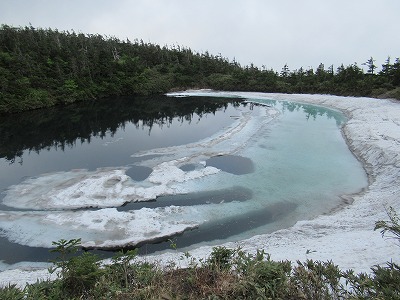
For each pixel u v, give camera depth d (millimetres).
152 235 15516
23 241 15500
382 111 40094
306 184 21516
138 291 6695
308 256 10719
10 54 61656
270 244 13711
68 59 70125
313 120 41750
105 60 74188
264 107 52656
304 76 79375
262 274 6473
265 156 27297
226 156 27438
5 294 6402
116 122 43844
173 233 15766
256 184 21578
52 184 22062
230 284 6617
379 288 5395
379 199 17281
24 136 37031
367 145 27156
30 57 62688
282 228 16266
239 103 58500
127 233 15695
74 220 16953
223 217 17438
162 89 77250
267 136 33594
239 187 21109
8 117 48250
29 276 12227
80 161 27438
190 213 17766
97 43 88500
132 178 22719
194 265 7898
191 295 6645
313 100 57188
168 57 92812
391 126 31297
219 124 40250
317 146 30062
